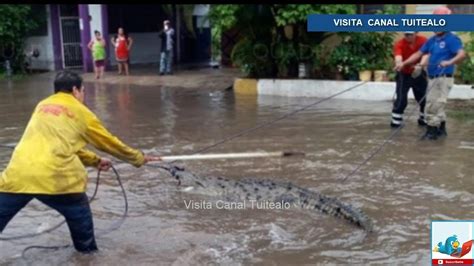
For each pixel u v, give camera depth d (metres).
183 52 24.45
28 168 4.29
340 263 4.43
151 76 18.59
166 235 5.07
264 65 14.74
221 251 4.70
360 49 13.48
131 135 9.44
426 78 9.18
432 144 8.24
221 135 9.30
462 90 12.10
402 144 8.30
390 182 6.48
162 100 13.63
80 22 20.88
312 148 8.22
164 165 7.07
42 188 4.29
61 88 4.51
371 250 4.66
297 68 14.56
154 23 24.38
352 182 6.52
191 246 4.81
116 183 6.67
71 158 4.36
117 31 22.92
